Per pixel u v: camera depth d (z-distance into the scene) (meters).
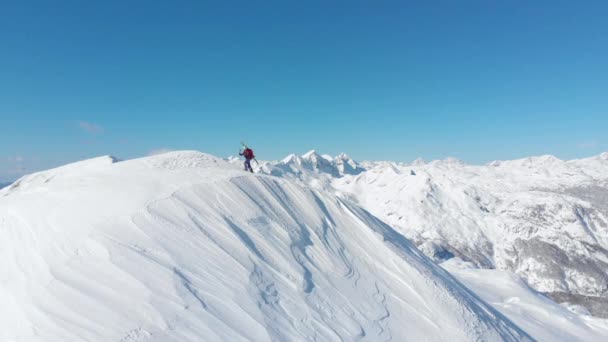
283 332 9.87
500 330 16.55
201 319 8.99
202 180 16.78
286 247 14.38
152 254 10.88
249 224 14.58
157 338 8.03
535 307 26.00
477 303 18.47
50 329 8.02
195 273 10.66
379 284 15.12
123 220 12.34
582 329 23.77
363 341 11.07
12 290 9.47
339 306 12.38
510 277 33.09
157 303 9.02
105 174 18.78
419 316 14.09
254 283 11.27
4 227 12.98
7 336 7.99
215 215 14.23
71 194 15.51
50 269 10.00
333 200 20.56
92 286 9.31
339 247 16.66
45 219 13.00
